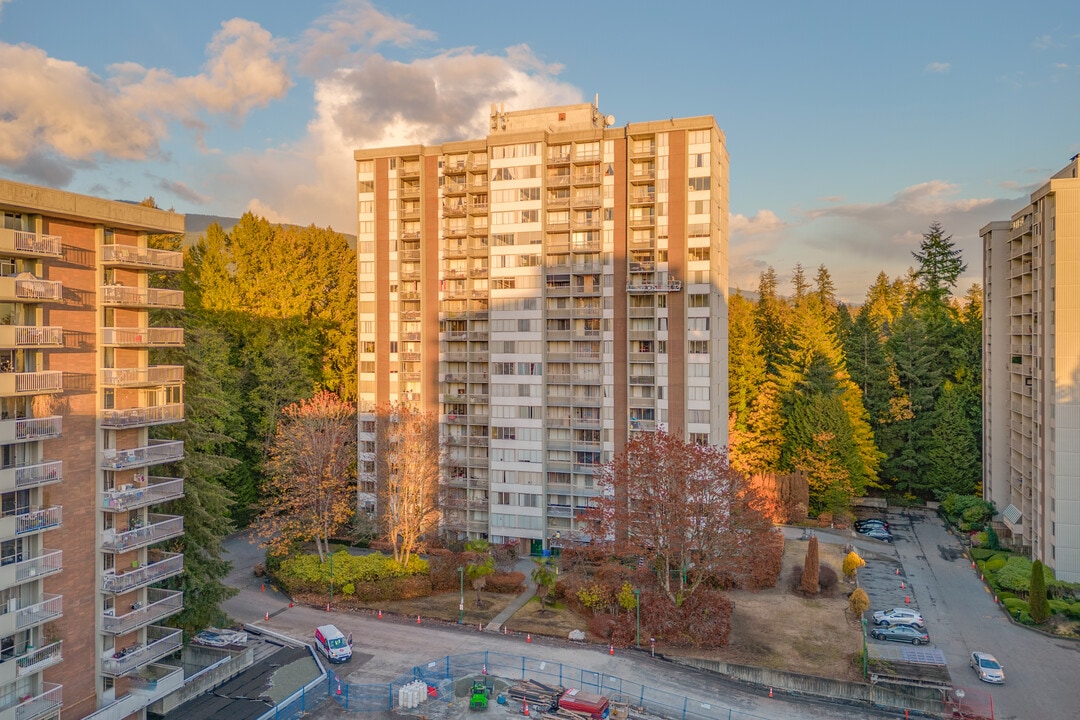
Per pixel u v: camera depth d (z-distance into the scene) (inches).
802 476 3211.1
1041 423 2421.3
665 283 2650.1
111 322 1584.6
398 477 2586.1
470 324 2901.1
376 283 3004.4
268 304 3398.1
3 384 1317.7
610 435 2738.7
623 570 2185.0
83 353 1514.5
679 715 1635.1
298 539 2674.7
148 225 1611.7
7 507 1369.3
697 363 2642.7
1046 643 2026.3
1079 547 2282.2
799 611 2199.8
